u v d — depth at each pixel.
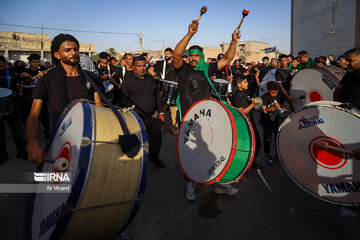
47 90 2.28
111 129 1.73
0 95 3.57
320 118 2.41
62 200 1.51
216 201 3.01
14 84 4.38
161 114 3.96
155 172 3.81
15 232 2.45
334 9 14.09
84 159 1.50
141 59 3.56
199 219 2.65
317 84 4.38
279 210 2.80
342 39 13.55
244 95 3.63
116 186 1.67
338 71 4.14
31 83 4.86
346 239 2.32
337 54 13.95
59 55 2.27
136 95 3.61
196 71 3.27
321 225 2.53
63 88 2.33
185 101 3.24
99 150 1.58
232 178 2.59
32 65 5.31
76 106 1.92
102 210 1.64
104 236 1.86
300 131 2.58
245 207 2.87
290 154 2.69
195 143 2.68
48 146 2.15
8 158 4.41
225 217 2.68
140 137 1.89
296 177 2.65
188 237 2.37
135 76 3.66
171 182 3.48
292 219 2.63
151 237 2.36
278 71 5.37
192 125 2.74
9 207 2.88
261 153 4.60
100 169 1.57
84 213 1.54
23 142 4.36
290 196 3.10
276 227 2.51
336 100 3.35
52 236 1.45
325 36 14.99
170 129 5.91
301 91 4.74
